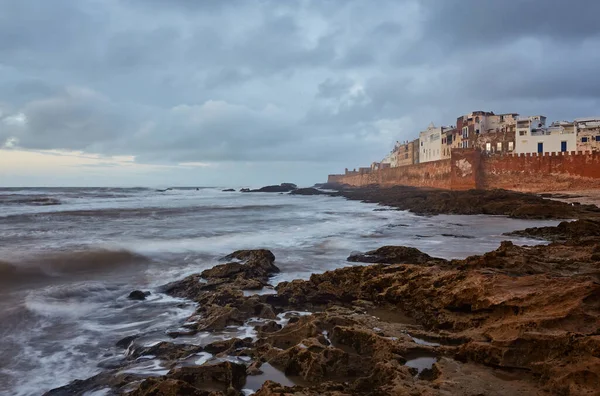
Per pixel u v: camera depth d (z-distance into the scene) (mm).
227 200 71500
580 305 7207
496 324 7598
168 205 53312
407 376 6141
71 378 7629
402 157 127000
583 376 5469
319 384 6297
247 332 9398
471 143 79438
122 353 8680
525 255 12508
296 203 62938
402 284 11047
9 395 7020
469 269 11602
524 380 5996
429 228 28609
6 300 11805
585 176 58812
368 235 24906
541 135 72062
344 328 8102
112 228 27625
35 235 23594
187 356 7926
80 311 11305
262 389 5965
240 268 14336
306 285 12086
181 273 15414
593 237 19359
